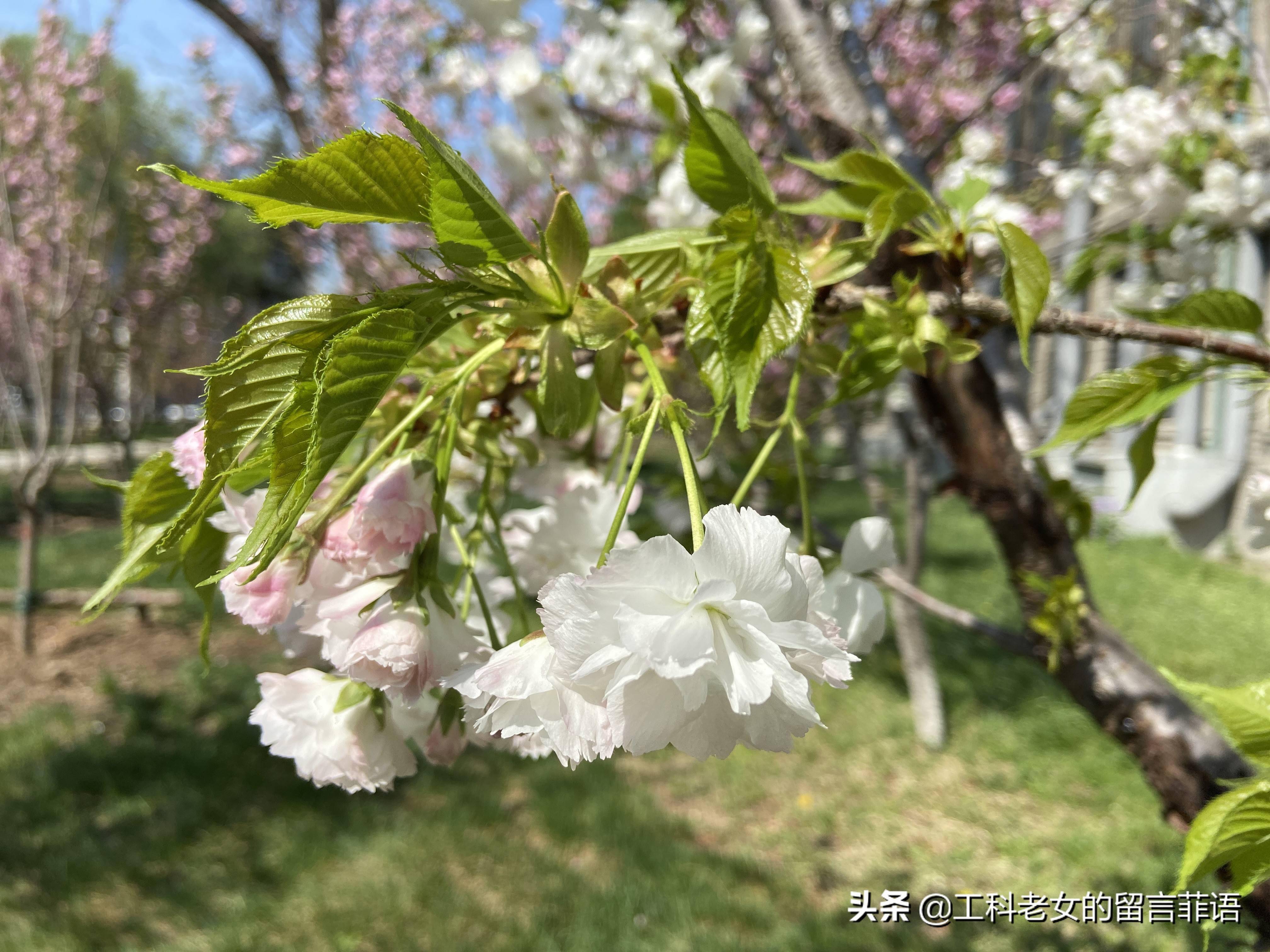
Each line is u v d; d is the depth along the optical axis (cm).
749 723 17
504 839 119
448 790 134
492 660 19
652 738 17
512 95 59
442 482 20
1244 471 269
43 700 162
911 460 137
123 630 200
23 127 207
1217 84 70
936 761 142
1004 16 135
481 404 27
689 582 17
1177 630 196
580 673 16
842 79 41
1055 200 108
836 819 127
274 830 121
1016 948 94
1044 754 142
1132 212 73
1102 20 92
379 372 16
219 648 190
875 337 26
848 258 25
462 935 99
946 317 27
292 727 22
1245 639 189
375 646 19
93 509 384
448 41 80
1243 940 44
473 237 18
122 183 290
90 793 129
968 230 26
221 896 106
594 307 20
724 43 68
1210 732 32
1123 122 71
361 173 17
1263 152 68
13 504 367
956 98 146
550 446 31
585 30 59
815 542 26
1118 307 26
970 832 122
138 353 381
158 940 98
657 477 58
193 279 388
